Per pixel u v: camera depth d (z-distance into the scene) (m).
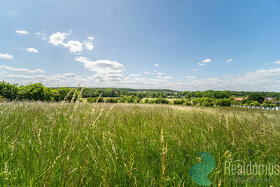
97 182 1.42
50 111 3.19
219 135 2.69
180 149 2.31
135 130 2.96
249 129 2.73
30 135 2.02
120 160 1.87
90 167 1.50
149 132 3.15
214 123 3.29
